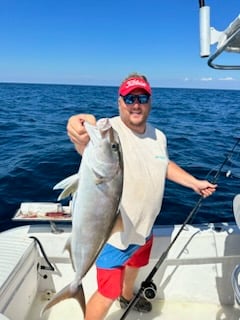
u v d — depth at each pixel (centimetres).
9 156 802
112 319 267
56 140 1027
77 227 162
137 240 228
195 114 2091
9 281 219
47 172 674
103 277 225
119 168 163
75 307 272
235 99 4381
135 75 229
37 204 277
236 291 184
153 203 229
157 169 232
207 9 191
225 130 1389
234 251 282
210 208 525
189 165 765
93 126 163
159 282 284
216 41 197
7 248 252
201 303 287
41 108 2231
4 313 213
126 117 227
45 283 279
